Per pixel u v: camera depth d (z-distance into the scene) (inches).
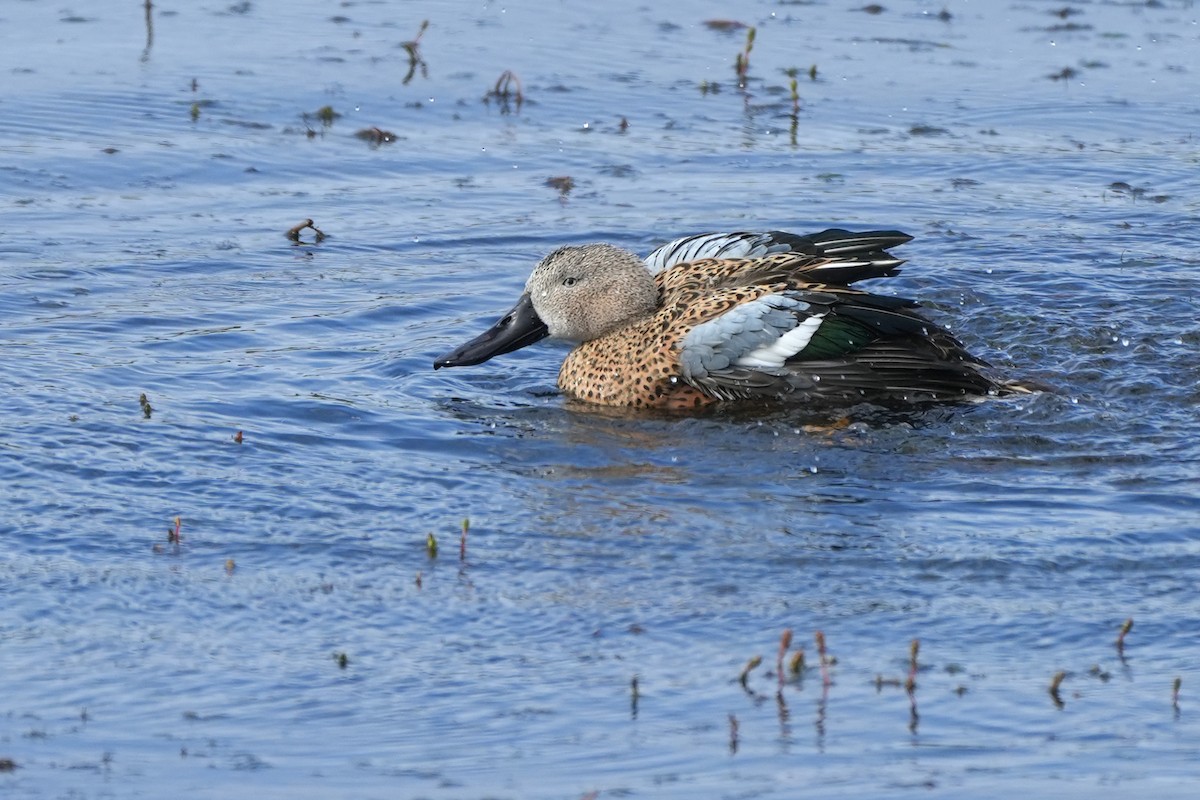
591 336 531.8
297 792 280.8
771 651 332.2
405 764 290.4
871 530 394.6
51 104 775.7
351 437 461.1
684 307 517.0
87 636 334.0
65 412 464.8
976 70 871.1
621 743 297.9
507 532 392.5
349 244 645.9
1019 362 530.9
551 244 654.5
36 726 299.9
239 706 309.3
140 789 280.8
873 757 293.7
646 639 337.4
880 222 674.8
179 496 409.1
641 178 724.0
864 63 879.7
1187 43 917.8
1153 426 474.3
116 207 673.6
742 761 292.0
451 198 699.4
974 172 736.3
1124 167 743.1
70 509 396.8
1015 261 627.8
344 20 937.5
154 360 519.5
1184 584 363.6
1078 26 951.6
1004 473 436.8
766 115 802.8
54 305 566.9
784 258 537.6
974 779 286.2
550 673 323.3
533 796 280.4
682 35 930.1
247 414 474.0
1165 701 313.9
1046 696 315.0
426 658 328.8
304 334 555.2
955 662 328.2
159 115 770.8
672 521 400.2
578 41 913.5
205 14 937.5
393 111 793.6
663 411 499.8
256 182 708.0
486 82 837.8
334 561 373.4
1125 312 572.4
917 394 494.6
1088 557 378.0
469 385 523.8
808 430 475.5
